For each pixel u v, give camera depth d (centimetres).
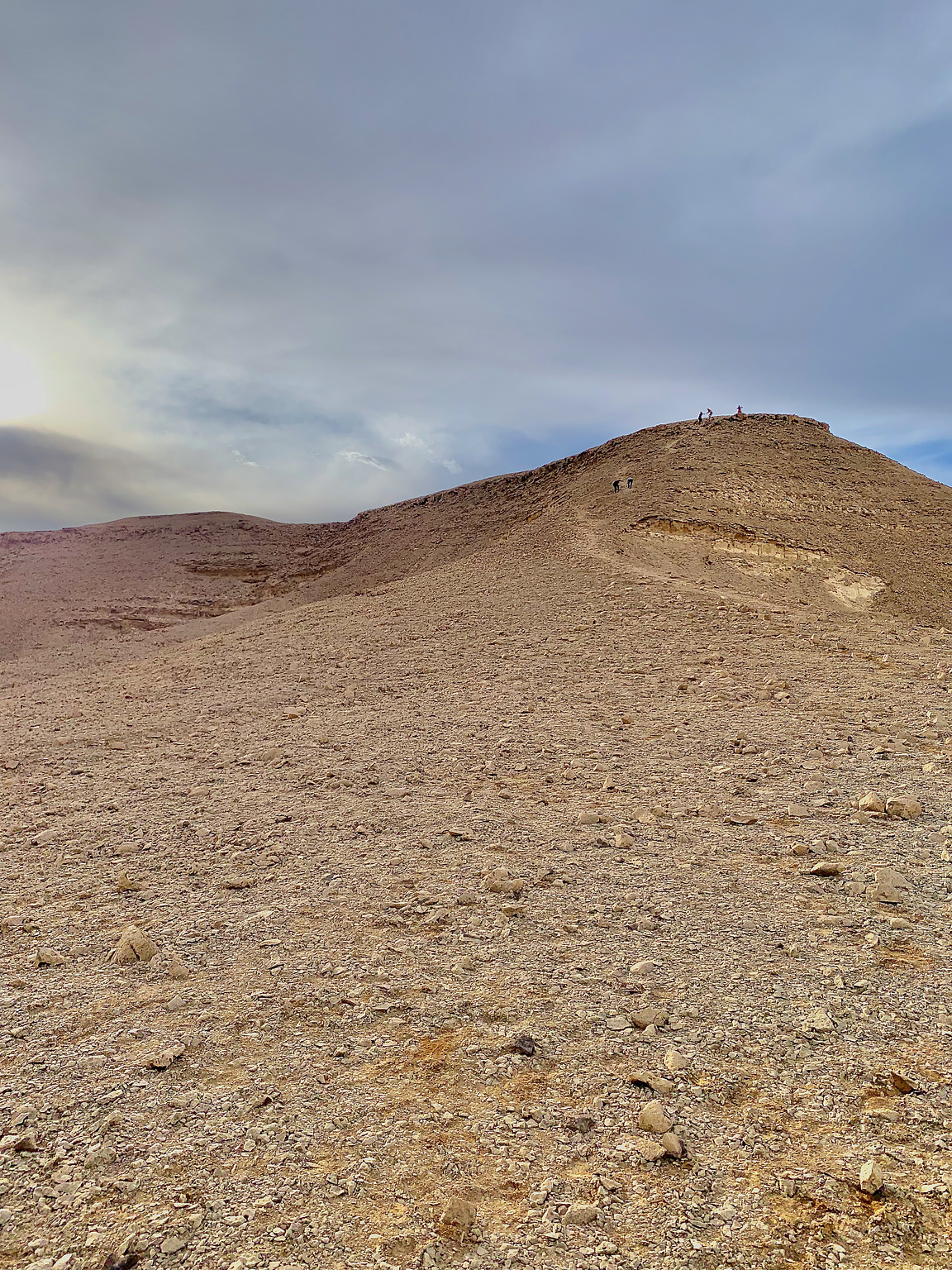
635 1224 312
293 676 1845
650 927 584
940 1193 318
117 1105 396
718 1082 401
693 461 5003
